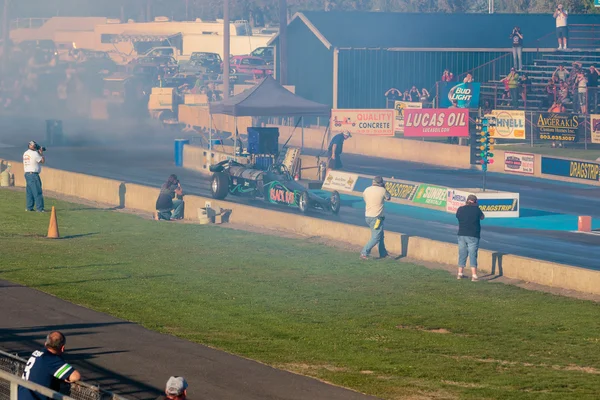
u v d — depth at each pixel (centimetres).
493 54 18150
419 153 13788
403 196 10419
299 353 4553
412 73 17812
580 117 14125
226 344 4656
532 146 13850
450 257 6975
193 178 11988
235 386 3922
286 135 16138
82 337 4662
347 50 17412
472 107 14362
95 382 3922
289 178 9881
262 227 8688
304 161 12450
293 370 4234
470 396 3897
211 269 6762
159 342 4619
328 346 4722
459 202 9619
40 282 6075
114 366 4172
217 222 9012
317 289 6159
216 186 10075
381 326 5222
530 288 6284
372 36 17775
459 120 13750
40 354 3077
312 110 11581
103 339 4638
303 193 9419
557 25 17488
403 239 7312
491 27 18588
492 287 6266
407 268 6850
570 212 9806
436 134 13775
